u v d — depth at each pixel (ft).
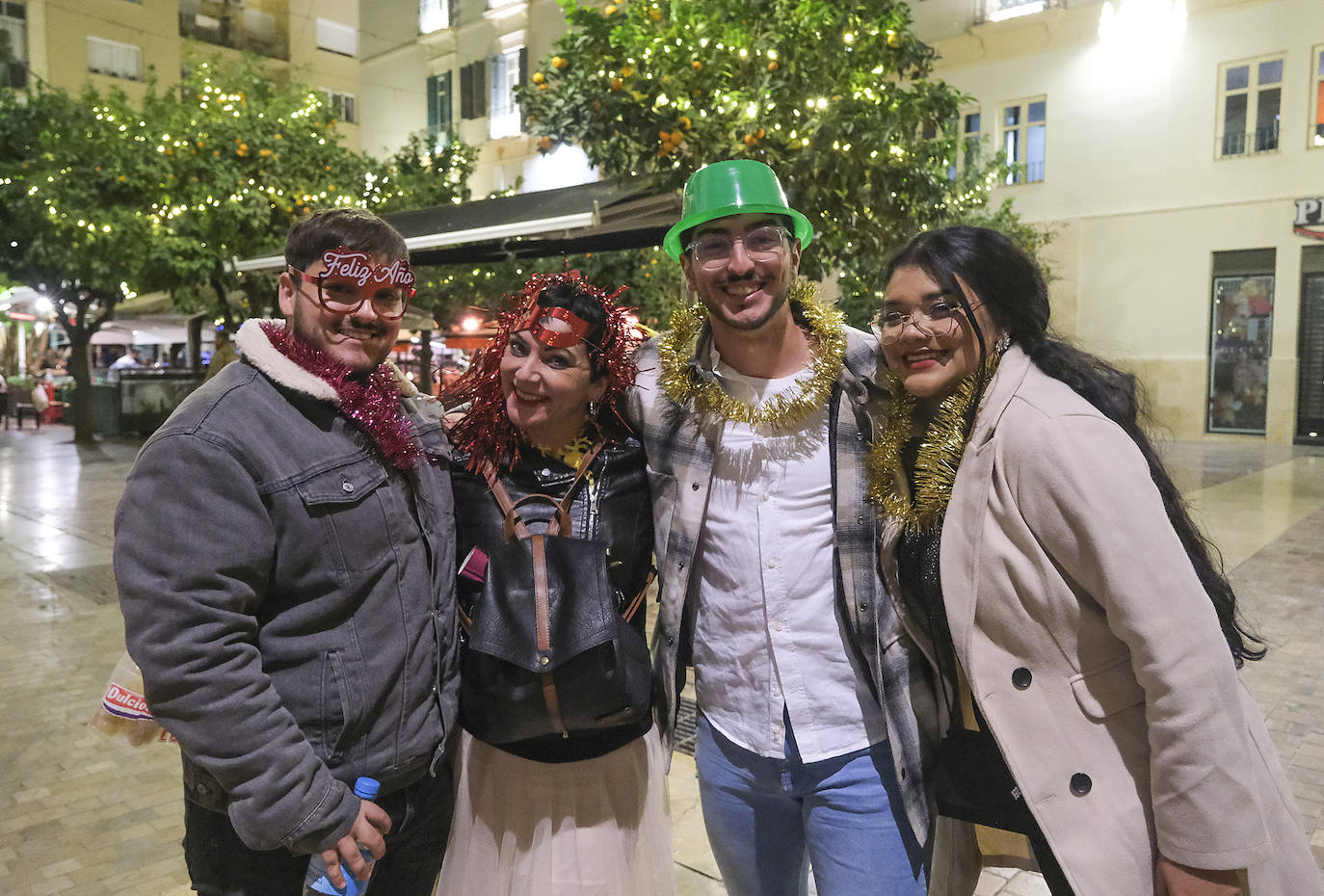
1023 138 51.55
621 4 16.22
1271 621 16.39
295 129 37.27
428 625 5.48
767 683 5.83
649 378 6.38
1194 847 4.23
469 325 37.24
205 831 5.25
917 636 5.60
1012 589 4.77
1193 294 47.78
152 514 4.65
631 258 30.96
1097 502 4.44
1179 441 48.08
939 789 5.59
